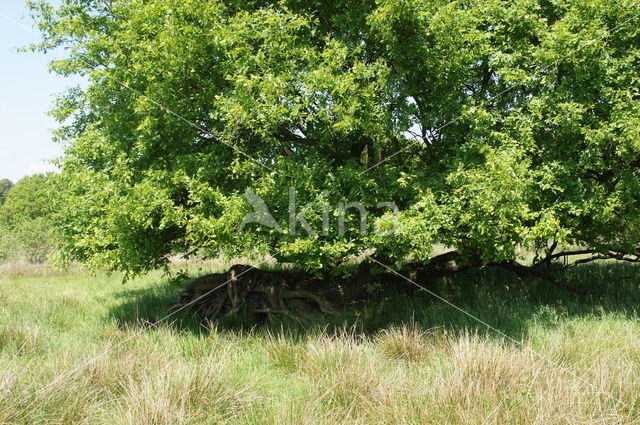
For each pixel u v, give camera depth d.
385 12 5.60
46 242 20.67
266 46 5.91
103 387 4.36
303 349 5.48
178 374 4.23
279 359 5.38
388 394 4.04
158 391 3.89
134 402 3.80
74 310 8.84
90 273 6.94
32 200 52.59
